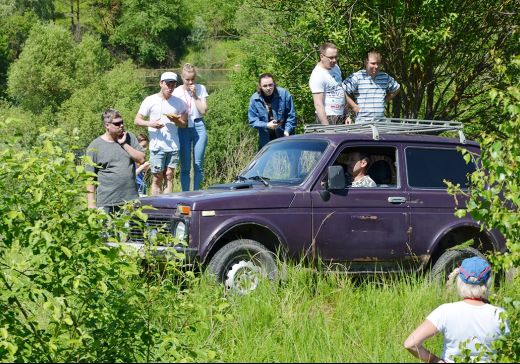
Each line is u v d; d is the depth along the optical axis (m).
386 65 27.59
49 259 9.84
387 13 26.33
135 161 17.42
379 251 15.26
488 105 28.30
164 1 175.75
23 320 11.22
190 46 178.88
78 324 9.84
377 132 15.77
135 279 10.42
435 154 16.20
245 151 28.53
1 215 9.68
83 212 9.68
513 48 26.89
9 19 174.12
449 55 28.00
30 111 120.44
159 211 14.48
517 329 9.66
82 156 9.95
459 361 8.77
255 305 12.72
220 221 14.08
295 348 10.91
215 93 42.88
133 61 181.00
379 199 15.34
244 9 29.97
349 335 11.62
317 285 14.13
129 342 10.11
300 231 14.66
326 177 15.07
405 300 13.30
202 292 12.61
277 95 20.36
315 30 27.03
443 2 25.39
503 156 9.80
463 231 16.08
